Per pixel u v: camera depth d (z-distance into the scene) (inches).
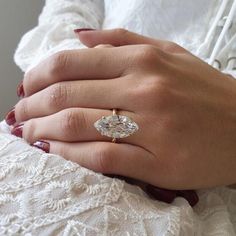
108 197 9.2
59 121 10.2
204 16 15.9
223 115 10.4
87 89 10.3
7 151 9.8
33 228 8.5
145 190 10.3
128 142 10.0
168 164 10.0
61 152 10.2
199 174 10.2
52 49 15.4
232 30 15.1
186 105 10.1
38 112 11.0
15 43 26.5
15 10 26.0
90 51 10.6
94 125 10.0
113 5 18.3
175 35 16.2
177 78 10.4
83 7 19.6
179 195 10.5
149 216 9.1
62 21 17.3
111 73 10.4
